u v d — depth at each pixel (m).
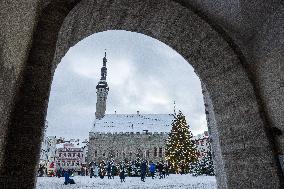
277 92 4.77
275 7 4.67
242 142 5.45
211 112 7.02
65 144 63.09
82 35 5.73
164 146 49.53
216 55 5.86
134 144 49.62
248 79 5.30
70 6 4.19
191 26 5.68
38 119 3.34
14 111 3.24
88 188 12.84
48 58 3.70
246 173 5.35
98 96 56.12
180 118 35.75
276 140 4.85
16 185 3.00
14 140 3.13
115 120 54.44
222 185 6.44
